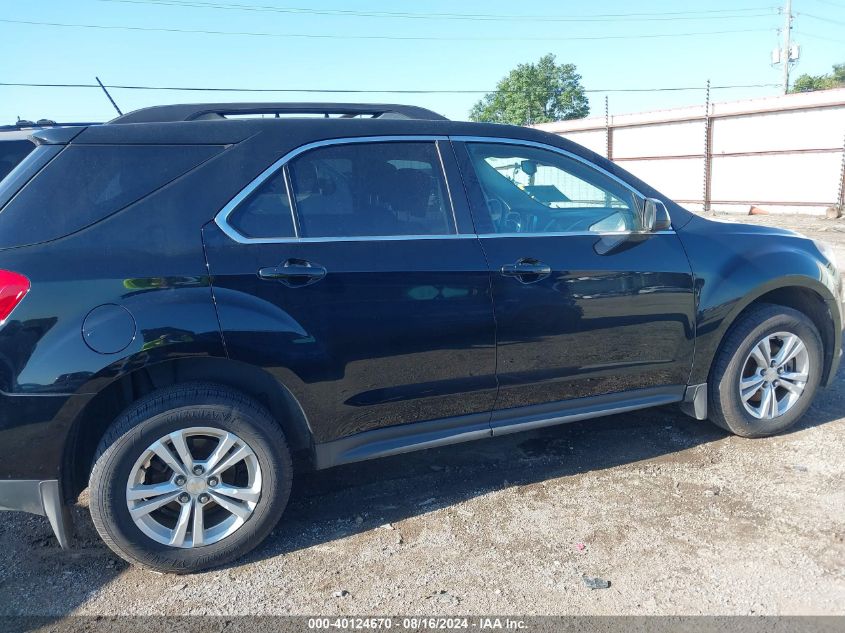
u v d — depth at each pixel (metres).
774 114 20.34
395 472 3.91
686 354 3.81
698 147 22.88
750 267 3.89
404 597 2.79
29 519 3.48
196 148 2.99
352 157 3.22
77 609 2.76
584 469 3.86
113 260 2.74
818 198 19.55
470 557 3.05
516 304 3.34
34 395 2.62
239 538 3.00
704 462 3.88
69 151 2.84
